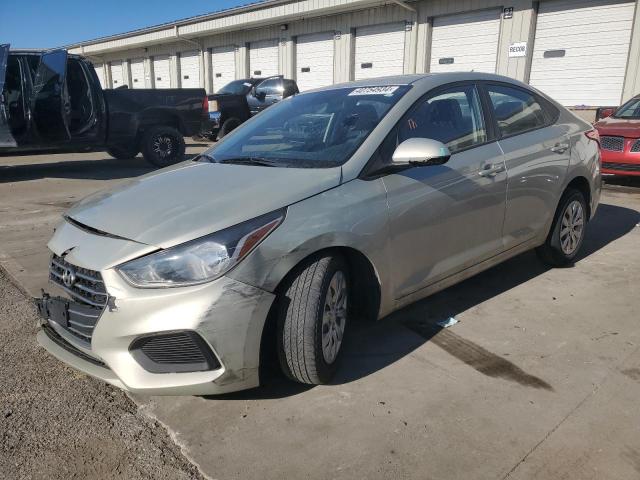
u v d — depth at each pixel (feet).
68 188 30.01
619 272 14.93
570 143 14.57
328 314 9.21
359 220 9.36
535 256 16.40
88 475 7.58
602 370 9.89
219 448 8.07
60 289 9.05
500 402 9.00
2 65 29.09
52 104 30.63
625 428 8.25
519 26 47.01
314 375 9.04
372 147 10.18
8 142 30.53
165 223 8.36
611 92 43.06
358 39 60.54
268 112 13.65
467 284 14.28
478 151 12.04
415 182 10.44
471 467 7.52
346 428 8.43
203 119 39.75
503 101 13.37
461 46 51.80
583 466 7.47
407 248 10.34
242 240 8.13
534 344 10.94
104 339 8.11
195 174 10.55
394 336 11.43
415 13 54.13
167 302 7.82
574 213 15.10
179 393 8.17
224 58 80.43
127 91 35.37
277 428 8.48
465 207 11.46
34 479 7.51
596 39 43.24
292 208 8.75
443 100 11.87
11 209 24.56
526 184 13.03
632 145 26.37
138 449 8.11
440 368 10.11
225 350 8.05
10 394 9.55
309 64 66.80
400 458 7.75
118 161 42.24
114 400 9.38
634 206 23.11
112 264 8.02
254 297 8.14
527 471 7.41
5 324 12.30
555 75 46.06
